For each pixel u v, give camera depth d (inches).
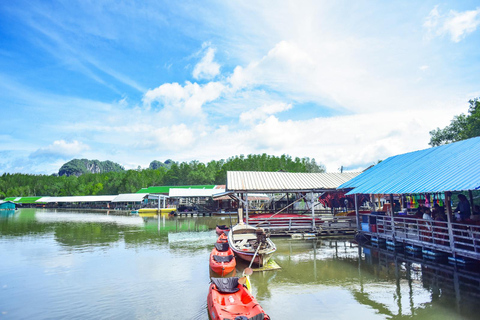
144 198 3031.5
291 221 968.3
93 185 5433.1
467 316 350.6
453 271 507.8
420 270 526.9
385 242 741.3
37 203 3784.5
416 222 677.3
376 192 669.9
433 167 634.2
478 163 523.2
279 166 4146.2
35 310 417.1
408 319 350.0
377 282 481.4
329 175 1119.6
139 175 5064.0
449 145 728.3
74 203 3718.0
